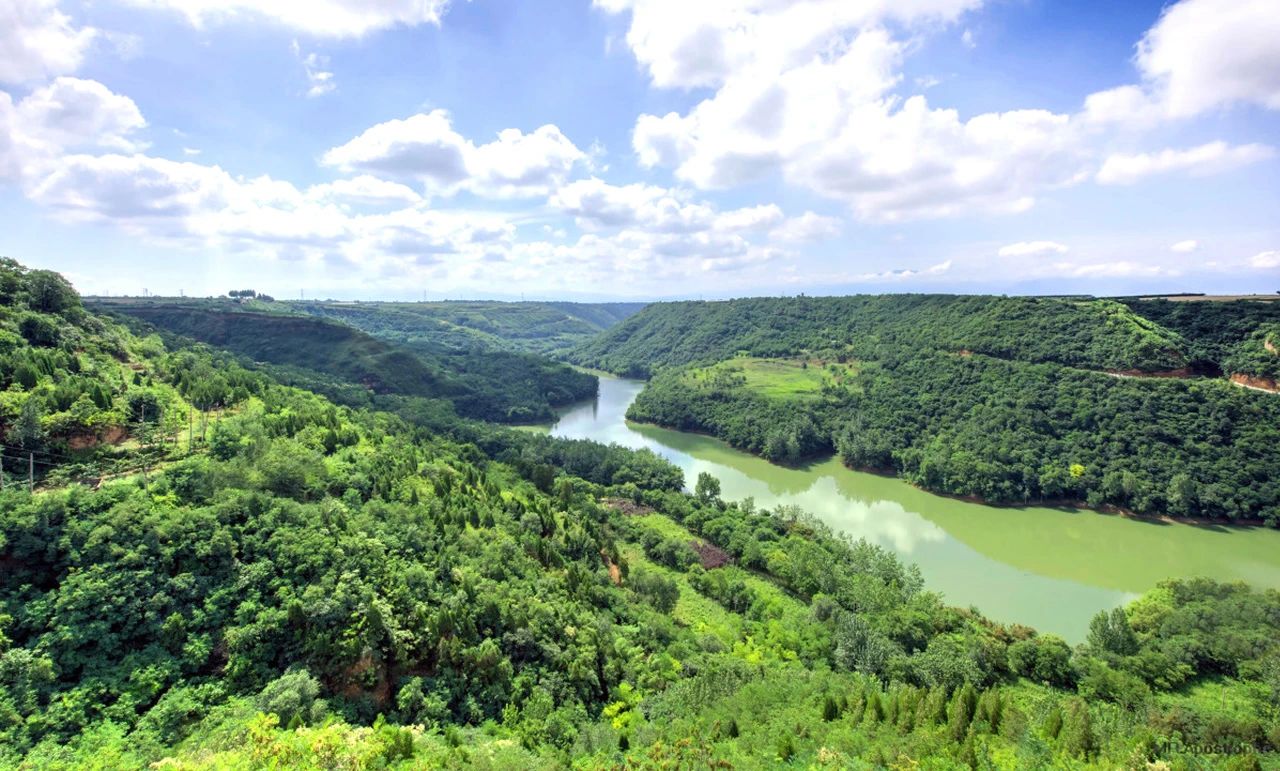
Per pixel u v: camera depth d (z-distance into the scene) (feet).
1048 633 227.81
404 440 349.82
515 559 220.64
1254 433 361.30
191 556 159.33
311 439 266.36
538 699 155.53
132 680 131.34
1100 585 275.18
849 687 169.07
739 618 237.45
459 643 161.17
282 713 127.44
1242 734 142.61
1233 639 197.47
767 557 280.72
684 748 130.72
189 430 250.37
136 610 142.61
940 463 410.52
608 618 206.28
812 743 134.21
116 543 152.35
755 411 560.61
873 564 260.42
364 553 177.68
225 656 144.15
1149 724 151.53
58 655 130.11
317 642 146.82
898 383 529.86
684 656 198.80
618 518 332.80
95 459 210.38
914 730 135.95
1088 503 370.12
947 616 220.23
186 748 118.01
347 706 140.15
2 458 189.67
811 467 482.69
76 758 112.27
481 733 140.56
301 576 164.25
